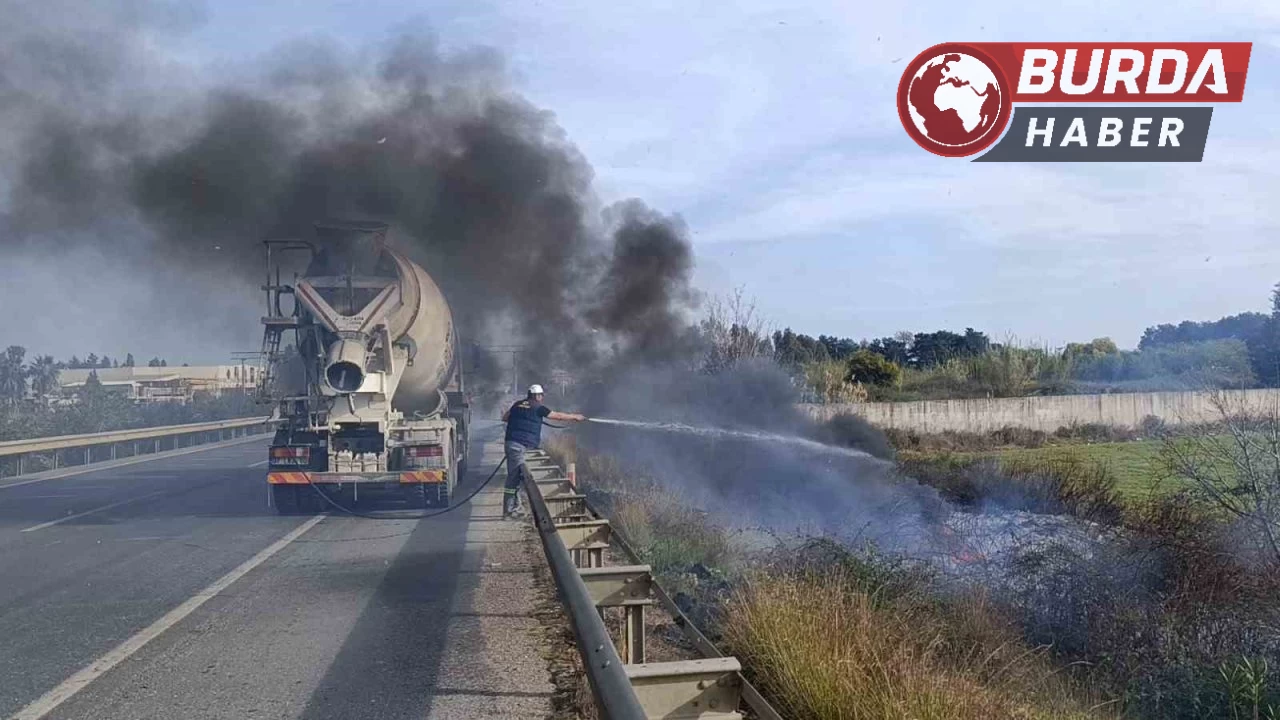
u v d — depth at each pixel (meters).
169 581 10.66
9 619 8.92
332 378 16.16
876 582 9.04
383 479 16.23
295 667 7.36
